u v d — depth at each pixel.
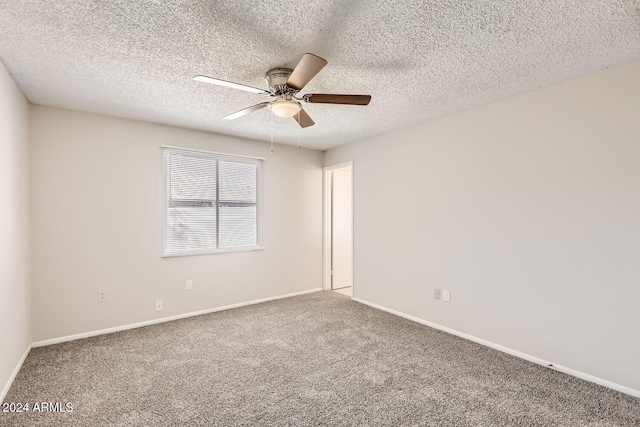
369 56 2.10
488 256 2.97
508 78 2.44
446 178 3.34
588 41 1.92
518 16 1.68
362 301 4.40
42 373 2.44
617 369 2.22
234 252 4.18
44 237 2.95
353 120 3.49
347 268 5.45
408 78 2.44
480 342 3.03
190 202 3.87
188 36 1.87
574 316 2.42
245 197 4.35
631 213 2.16
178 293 3.74
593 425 1.86
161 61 2.17
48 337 2.97
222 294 4.09
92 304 3.19
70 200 3.08
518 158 2.75
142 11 1.62
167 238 3.71
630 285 2.17
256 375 2.43
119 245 3.35
